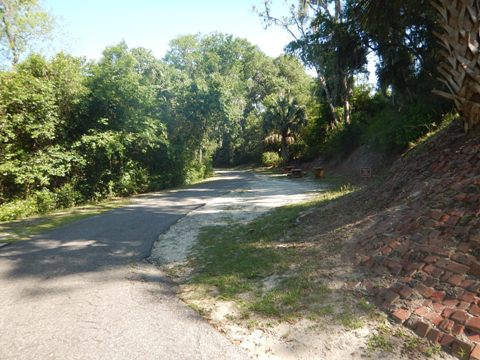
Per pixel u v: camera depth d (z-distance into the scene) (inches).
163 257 208.4
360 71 538.3
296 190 506.9
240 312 127.4
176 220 326.6
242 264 178.7
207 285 156.3
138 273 178.7
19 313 132.0
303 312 121.3
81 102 526.0
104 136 522.6
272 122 1310.3
